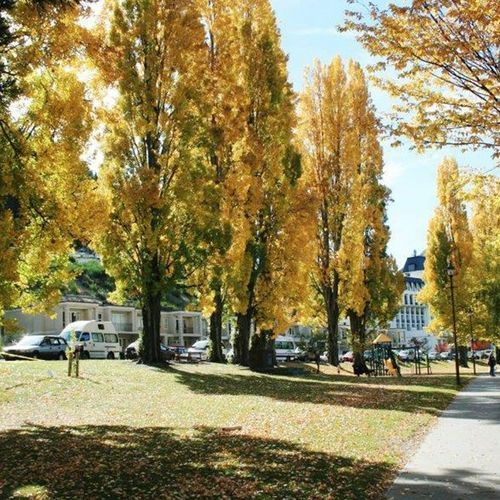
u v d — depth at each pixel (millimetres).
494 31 8398
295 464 9352
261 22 30922
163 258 26875
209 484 8031
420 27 8742
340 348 77250
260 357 30375
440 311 48531
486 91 9094
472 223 51250
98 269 64688
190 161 26250
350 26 9078
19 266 15523
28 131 14859
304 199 30141
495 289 43062
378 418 14688
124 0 26312
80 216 15594
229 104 28422
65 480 8156
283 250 29719
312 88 39062
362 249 38219
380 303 41406
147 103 26109
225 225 26672
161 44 26578
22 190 13062
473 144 9516
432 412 16359
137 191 24922
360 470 9016
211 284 28859
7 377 19656
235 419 14133
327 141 38875
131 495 7449
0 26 9008
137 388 20234
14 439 11227
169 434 11914
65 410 15398
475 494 7527
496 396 21047
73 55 12664
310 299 41250
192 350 47125
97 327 42594
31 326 52688
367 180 39188
